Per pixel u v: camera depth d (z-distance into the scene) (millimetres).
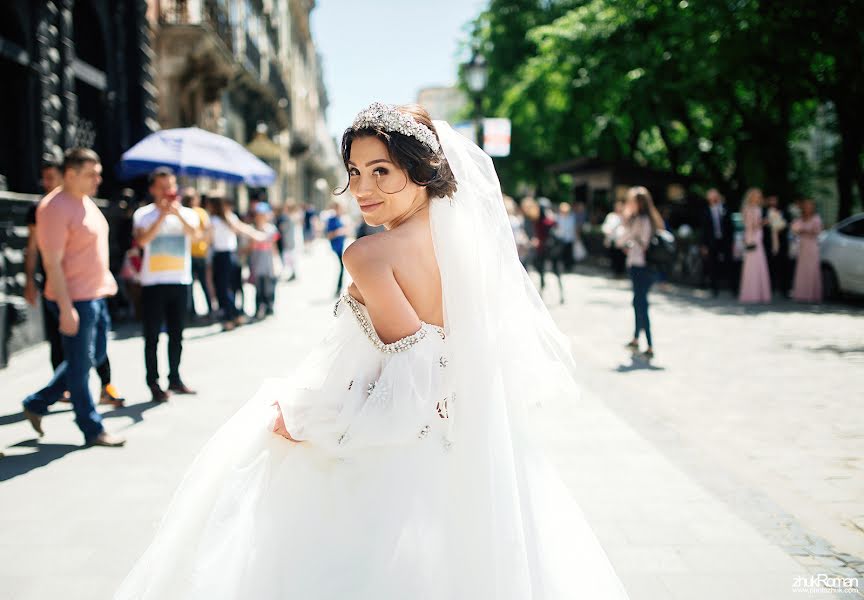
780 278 13227
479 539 1479
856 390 5617
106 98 11109
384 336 1484
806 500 3410
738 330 8953
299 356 7316
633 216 6953
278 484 1544
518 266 1688
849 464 3910
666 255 6781
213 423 4824
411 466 1483
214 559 1529
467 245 1558
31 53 8445
